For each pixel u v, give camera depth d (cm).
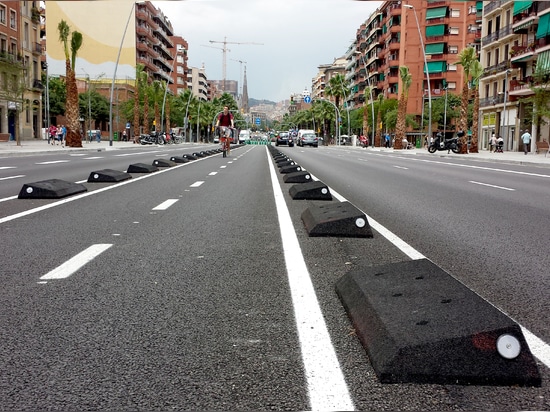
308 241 613
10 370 274
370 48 12306
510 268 499
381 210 905
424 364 260
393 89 10575
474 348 260
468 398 245
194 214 809
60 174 1545
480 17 9394
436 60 9544
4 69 4472
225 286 429
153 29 13050
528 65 5678
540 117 4303
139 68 8475
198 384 259
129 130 10375
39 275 456
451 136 9844
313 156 3688
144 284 432
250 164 2203
